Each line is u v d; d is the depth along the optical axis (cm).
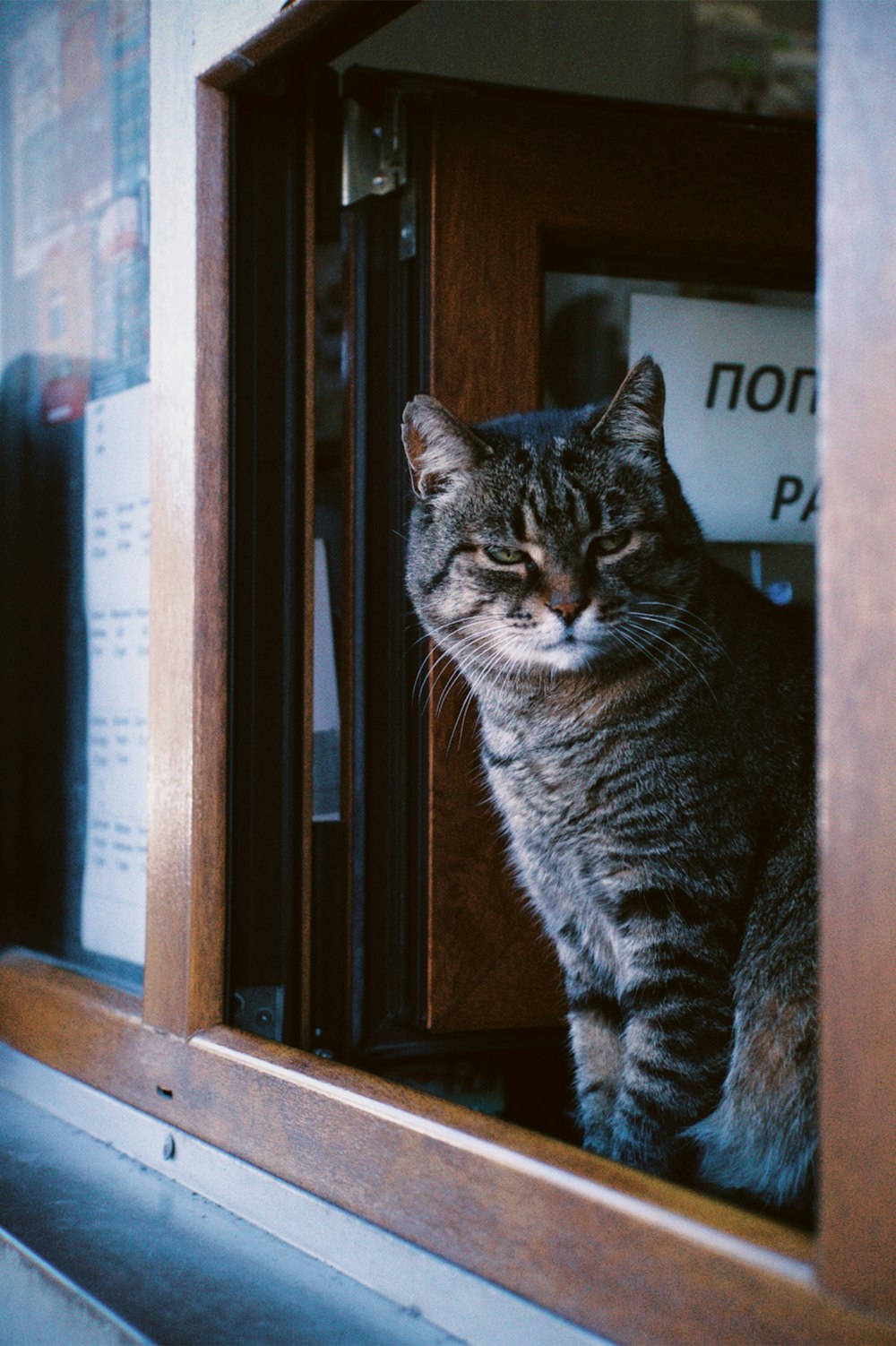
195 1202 138
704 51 244
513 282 179
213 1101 140
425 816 179
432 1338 104
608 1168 98
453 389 177
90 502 211
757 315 210
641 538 165
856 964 72
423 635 182
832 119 71
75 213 214
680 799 157
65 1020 174
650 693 160
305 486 157
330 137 182
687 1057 154
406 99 175
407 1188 111
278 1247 124
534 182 179
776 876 156
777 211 192
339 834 183
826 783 73
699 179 188
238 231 151
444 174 174
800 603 208
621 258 196
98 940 204
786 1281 78
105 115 205
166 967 151
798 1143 149
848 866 72
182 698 149
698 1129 155
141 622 197
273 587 155
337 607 197
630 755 159
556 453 166
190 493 148
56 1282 116
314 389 158
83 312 212
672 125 187
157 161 155
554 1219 97
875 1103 71
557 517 163
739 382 210
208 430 148
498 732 171
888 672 70
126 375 201
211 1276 116
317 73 153
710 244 190
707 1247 84
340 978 183
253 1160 133
